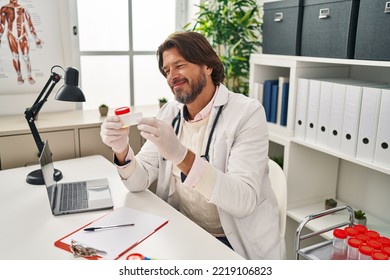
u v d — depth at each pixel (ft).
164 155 3.64
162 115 5.11
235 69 7.88
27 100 7.02
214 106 4.44
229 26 7.71
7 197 4.55
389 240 3.84
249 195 3.84
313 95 5.89
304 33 5.99
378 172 6.15
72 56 7.55
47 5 6.89
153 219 3.90
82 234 3.59
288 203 6.55
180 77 4.17
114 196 4.56
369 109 4.99
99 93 8.25
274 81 7.09
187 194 4.59
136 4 8.28
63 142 6.32
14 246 3.40
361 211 6.07
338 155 5.48
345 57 5.21
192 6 8.71
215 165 4.33
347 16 5.13
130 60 8.45
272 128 6.81
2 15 6.51
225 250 3.35
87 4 7.72
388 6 4.50
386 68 5.77
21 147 5.98
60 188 4.77
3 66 6.68
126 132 4.31
